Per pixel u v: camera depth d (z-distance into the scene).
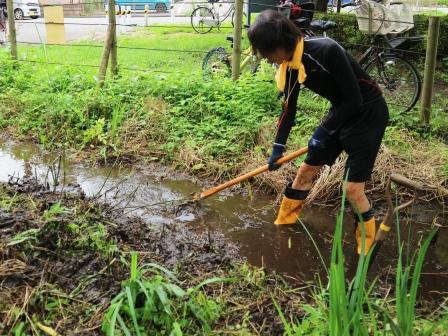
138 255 3.39
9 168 5.16
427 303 3.17
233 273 3.32
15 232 3.25
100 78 6.74
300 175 3.95
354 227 4.09
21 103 6.49
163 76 6.62
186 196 4.66
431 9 16.66
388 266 3.65
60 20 10.30
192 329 2.66
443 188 4.65
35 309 2.67
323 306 2.79
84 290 2.88
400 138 5.39
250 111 5.73
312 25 7.29
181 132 5.63
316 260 3.72
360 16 6.95
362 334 2.30
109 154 5.41
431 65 5.60
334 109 3.49
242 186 4.87
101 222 3.71
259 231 4.11
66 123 5.85
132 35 13.77
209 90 6.21
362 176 3.48
